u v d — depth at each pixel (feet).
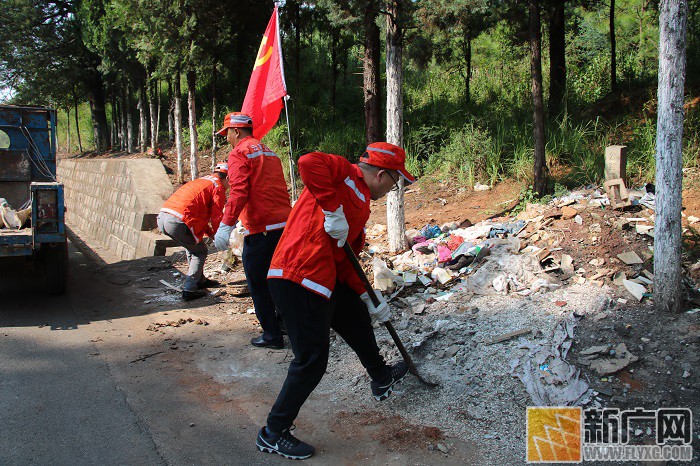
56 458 10.34
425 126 36.73
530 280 16.19
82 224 47.09
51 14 75.56
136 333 16.92
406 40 21.20
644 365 11.99
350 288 11.49
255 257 15.02
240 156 14.93
